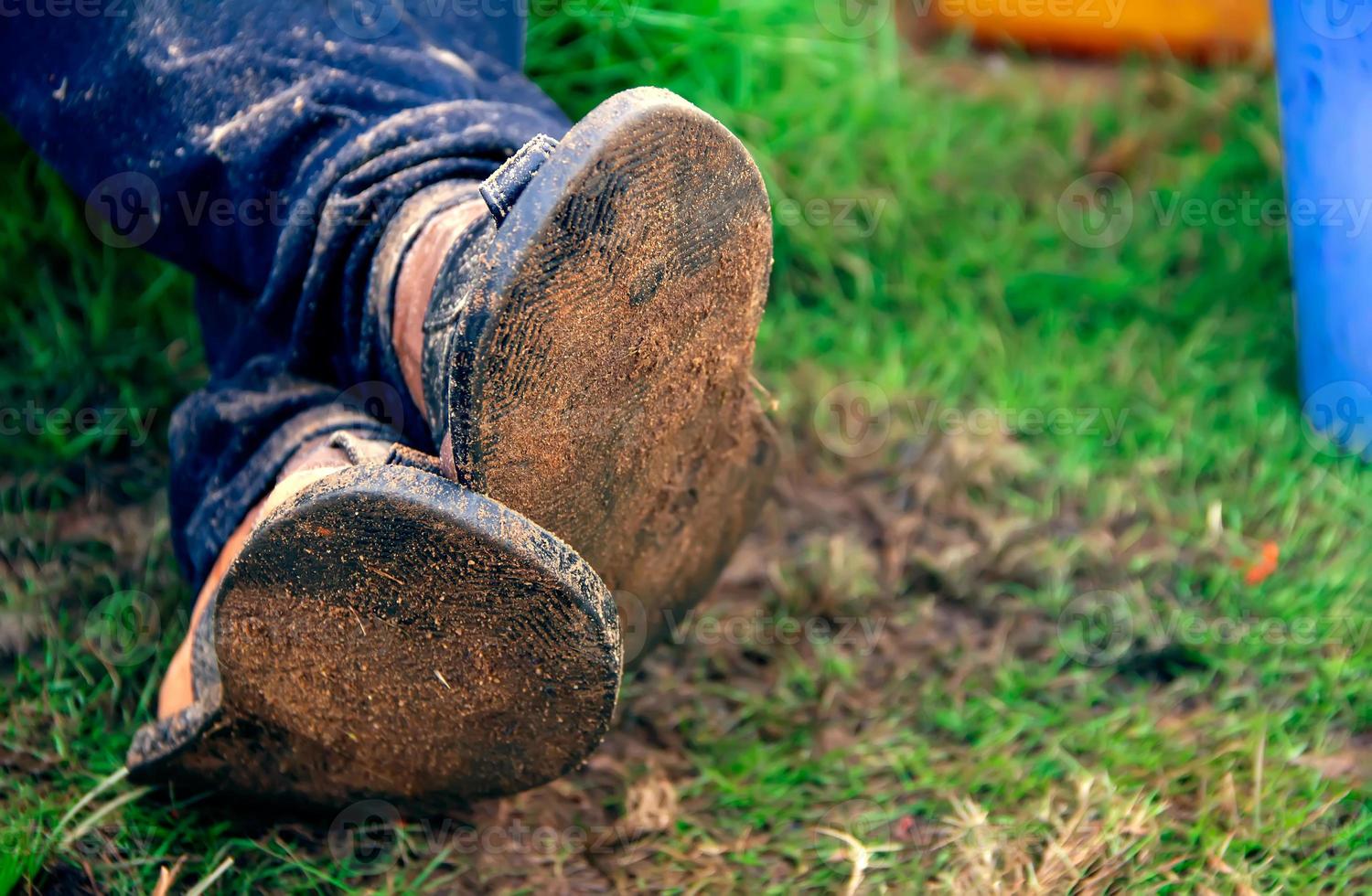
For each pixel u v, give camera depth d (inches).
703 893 62.4
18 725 68.3
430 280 57.4
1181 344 101.0
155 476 87.4
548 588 48.2
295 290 63.1
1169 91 121.5
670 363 51.8
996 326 102.9
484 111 62.9
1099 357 99.3
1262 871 61.2
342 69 62.3
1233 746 68.5
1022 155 115.6
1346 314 86.0
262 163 61.8
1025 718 71.4
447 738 54.9
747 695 74.2
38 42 64.4
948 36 129.2
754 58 105.2
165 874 58.1
